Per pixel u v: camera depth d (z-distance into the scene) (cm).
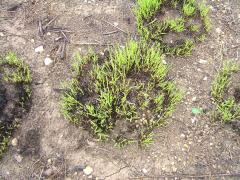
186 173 75
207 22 92
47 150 77
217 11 99
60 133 79
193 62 90
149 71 83
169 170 75
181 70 88
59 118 81
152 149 77
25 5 98
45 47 91
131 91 81
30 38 92
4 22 95
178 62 89
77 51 90
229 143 79
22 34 93
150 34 90
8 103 81
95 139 78
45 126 80
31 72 87
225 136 80
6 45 91
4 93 82
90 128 78
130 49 84
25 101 82
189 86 86
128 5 98
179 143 79
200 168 76
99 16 97
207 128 81
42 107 82
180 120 81
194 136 80
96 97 80
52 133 79
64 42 92
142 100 80
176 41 90
